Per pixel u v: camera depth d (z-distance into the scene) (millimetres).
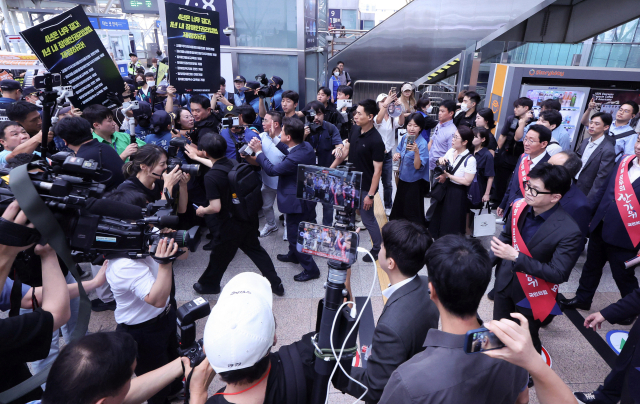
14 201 1104
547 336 3152
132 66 11844
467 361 1074
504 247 2248
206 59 4535
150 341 2133
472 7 8953
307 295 3688
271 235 4957
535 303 2330
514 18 8070
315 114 4879
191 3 6590
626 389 1859
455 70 10195
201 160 3994
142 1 15742
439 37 10008
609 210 3080
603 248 3246
